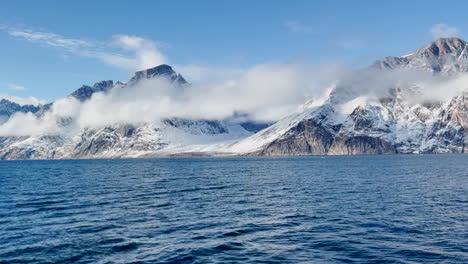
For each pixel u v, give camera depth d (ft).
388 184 336.90
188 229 153.79
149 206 217.15
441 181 361.71
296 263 110.32
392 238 135.85
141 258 115.55
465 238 134.62
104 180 433.89
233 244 130.31
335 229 151.02
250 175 508.94
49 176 531.50
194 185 357.82
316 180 398.21
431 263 108.47
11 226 159.84
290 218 175.94
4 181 427.33
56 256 117.50
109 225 161.89
